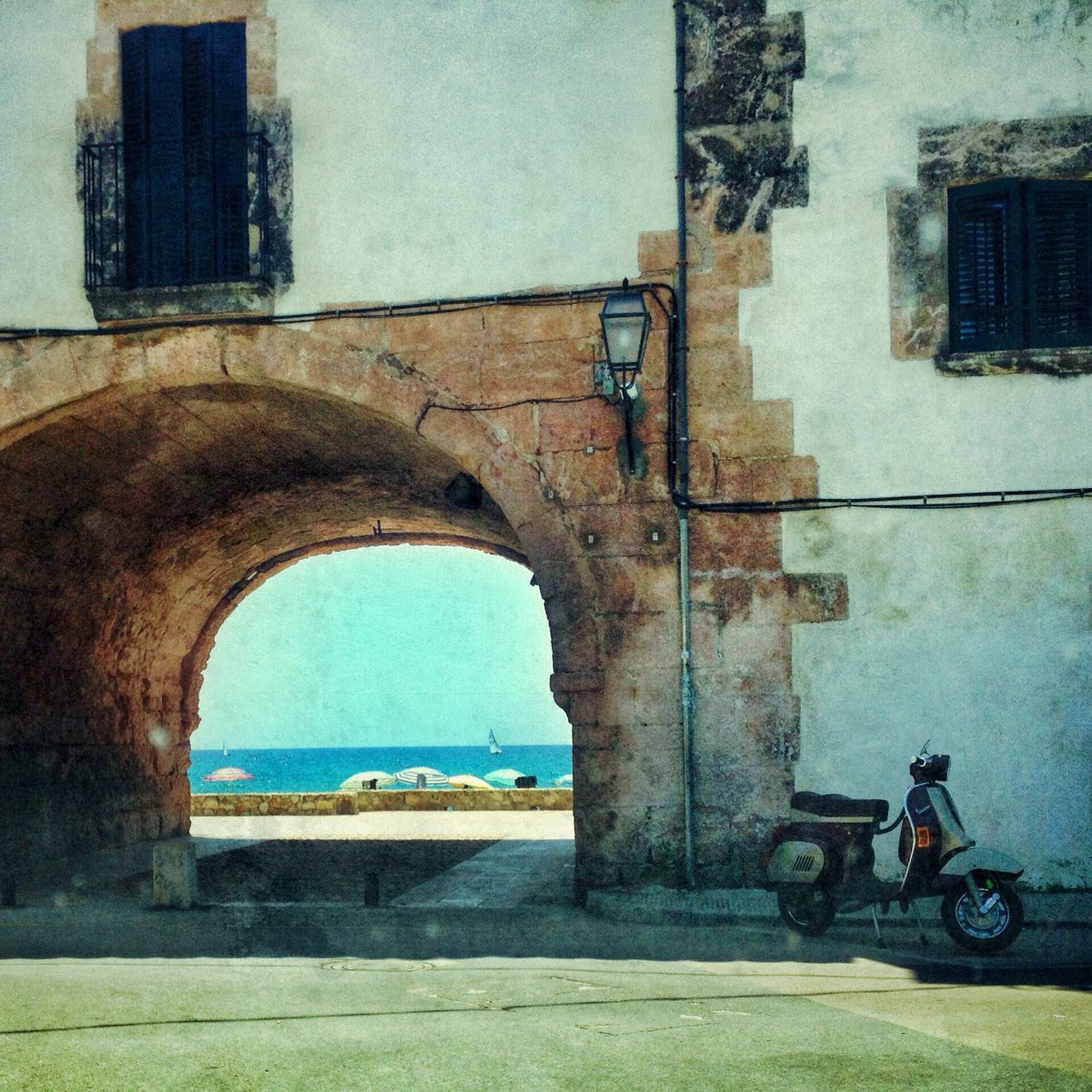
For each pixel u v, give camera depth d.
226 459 13.91
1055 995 6.82
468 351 11.09
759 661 10.54
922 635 10.40
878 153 10.82
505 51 11.36
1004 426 10.50
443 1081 4.71
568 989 6.84
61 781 14.52
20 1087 4.54
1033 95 10.72
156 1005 6.20
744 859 10.38
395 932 9.40
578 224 11.09
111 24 11.75
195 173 11.62
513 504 10.89
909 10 10.89
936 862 8.24
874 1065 4.99
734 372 10.79
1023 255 10.67
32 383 11.43
